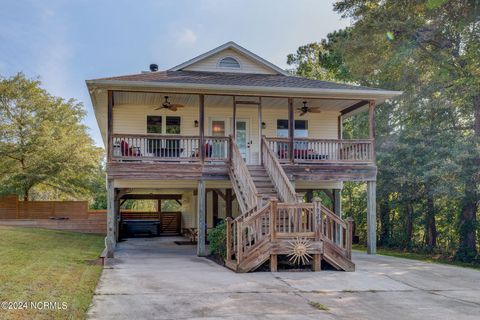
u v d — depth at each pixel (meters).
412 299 7.93
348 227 10.83
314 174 15.17
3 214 22.50
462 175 18.19
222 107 17.52
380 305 7.38
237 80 15.73
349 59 23.70
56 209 22.80
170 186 15.67
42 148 23.89
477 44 17.86
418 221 23.64
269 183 13.70
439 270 11.57
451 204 21.50
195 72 17.42
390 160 21.44
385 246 25.61
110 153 14.01
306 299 7.62
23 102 25.16
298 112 18.25
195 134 17.27
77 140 25.02
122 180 14.84
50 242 14.85
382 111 24.19
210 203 20.14
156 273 10.00
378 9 21.09
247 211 11.05
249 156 17.55
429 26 19.95
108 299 7.19
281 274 10.04
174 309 6.67
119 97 15.61
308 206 10.71
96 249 14.34
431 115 20.89
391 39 21.38
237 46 17.83
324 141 15.38
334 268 10.86
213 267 11.17
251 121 17.70
